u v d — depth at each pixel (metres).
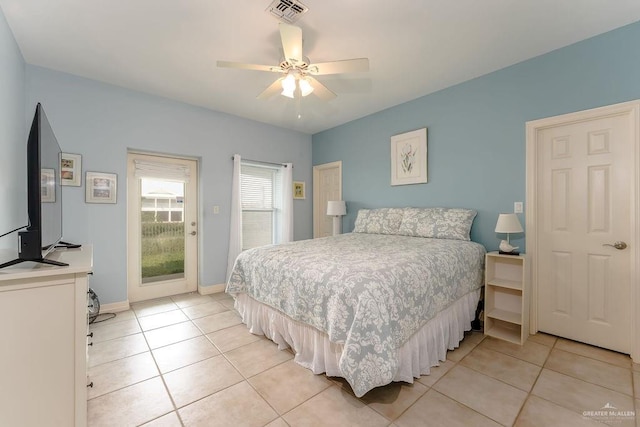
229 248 4.04
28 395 1.06
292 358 2.13
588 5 1.91
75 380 1.13
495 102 2.85
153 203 3.62
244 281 2.67
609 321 2.24
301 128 4.79
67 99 2.84
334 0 1.85
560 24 2.12
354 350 1.51
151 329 2.66
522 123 2.66
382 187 3.97
